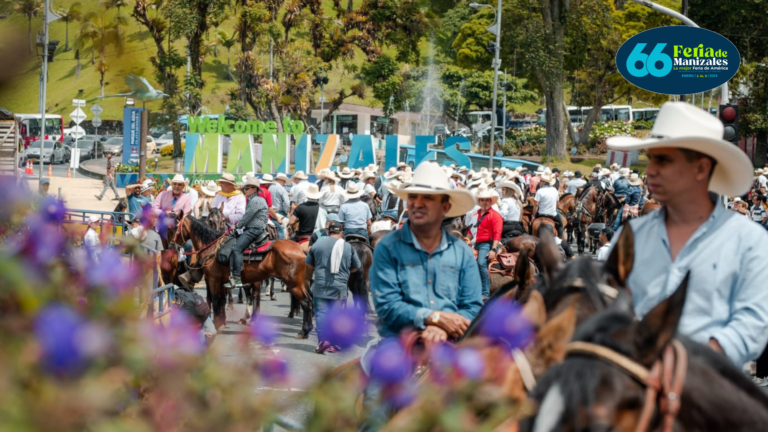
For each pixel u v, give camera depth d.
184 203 19.36
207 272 14.77
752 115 62.16
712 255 3.76
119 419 1.84
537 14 60.72
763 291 3.63
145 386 2.12
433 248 5.19
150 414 2.02
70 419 1.67
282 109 70.56
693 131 3.82
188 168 44.34
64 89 46.41
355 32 75.88
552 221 25.38
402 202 19.45
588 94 77.38
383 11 74.38
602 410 2.41
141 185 19.67
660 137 3.88
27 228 2.09
